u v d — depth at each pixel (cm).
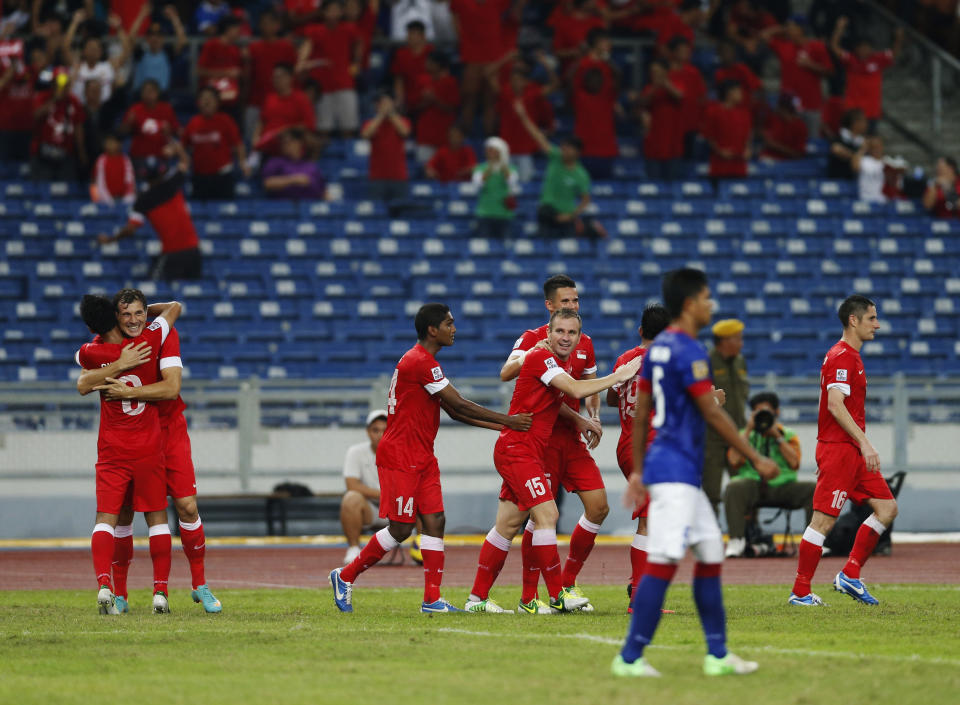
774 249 9069
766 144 9894
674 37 9594
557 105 10212
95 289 8150
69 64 8906
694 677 2302
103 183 8581
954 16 11075
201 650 2761
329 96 9375
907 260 9150
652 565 2294
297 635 3014
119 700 2148
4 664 2569
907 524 7081
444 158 9238
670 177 9438
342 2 9512
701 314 2362
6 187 8612
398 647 2772
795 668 2400
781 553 5825
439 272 8538
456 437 6875
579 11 9744
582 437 3741
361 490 5572
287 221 8688
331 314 8212
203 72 9212
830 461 3728
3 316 7944
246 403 6850
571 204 8862
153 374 3566
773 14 10550
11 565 5584
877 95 10175
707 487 5894
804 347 8500
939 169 9638
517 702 2083
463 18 9394
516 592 4284
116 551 3681
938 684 2233
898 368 8462
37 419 6731
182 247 8144
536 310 8412
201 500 6519
